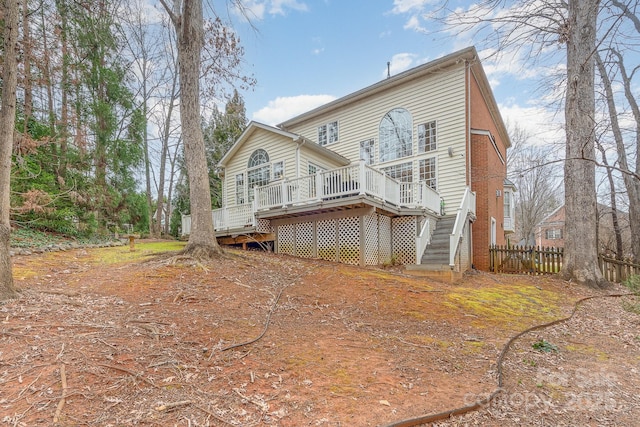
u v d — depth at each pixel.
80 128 11.58
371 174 8.93
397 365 3.41
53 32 10.54
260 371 3.08
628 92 10.78
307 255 10.74
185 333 3.79
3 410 2.27
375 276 7.74
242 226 11.91
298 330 4.30
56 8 10.56
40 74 10.23
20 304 4.18
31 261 6.93
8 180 4.44
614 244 16.81
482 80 13.45
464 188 11.99
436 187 12.62
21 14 9.05
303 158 12.88
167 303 4.80
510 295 7.25
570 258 9.30
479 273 10.45
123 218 14.08
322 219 10.26
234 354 3.39
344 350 3.73
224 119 22.91
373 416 2.46
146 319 4.09
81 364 2.89
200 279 6.07
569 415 2.70
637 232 12.18
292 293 6.04
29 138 8.69
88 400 2.44
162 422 2.27
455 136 12.27
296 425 2.32
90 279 5.83
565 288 8.37
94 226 11.49
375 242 10.02
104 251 9.23
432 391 2.90
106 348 3.22
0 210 4.34
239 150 15.44
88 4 8.57
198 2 7.77
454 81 12.36
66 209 10.25
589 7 8.61
